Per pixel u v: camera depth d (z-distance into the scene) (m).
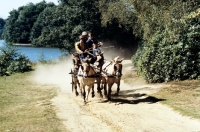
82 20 47.22
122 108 13.20
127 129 10.30
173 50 18.75
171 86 17.50
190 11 19.14
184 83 17.89
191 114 11.66
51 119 11.73
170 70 18.94
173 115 11.81
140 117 11.71
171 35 18.80
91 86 14.31
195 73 18.66
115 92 17.33
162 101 14.08
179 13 19.08
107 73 14.30
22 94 18.14
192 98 14.12
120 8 35.22
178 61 18.72
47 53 82.56
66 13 48.25
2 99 16.61
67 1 53.12
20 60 34.03
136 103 14.09
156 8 21.38
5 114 13.02
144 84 19.72
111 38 49.69
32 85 21.88
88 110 13.17
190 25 19.02
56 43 52.47
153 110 12.67
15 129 10.48
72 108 13.66
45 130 10.26
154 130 10.14
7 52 33.62
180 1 19.44
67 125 10.91
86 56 14.74
